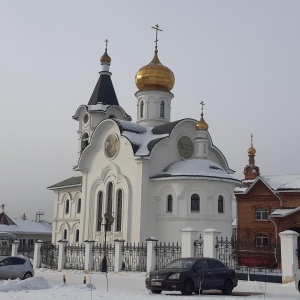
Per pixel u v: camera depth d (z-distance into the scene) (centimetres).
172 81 4494
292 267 2336
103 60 5344
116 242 3116
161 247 2875
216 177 3634
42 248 3769
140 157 3672
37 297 1634
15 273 2572
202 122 3988
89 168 4275
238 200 4700
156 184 3738
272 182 4625
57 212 5100
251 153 6712
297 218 4041
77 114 5172
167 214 3638
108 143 4094
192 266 1891
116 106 5069
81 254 3406
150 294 1838
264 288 2092
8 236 5341
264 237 4491
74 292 1841
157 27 4619
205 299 1597
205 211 3594
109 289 2123
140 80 4462
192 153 4097
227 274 1953
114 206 3888
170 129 3903
